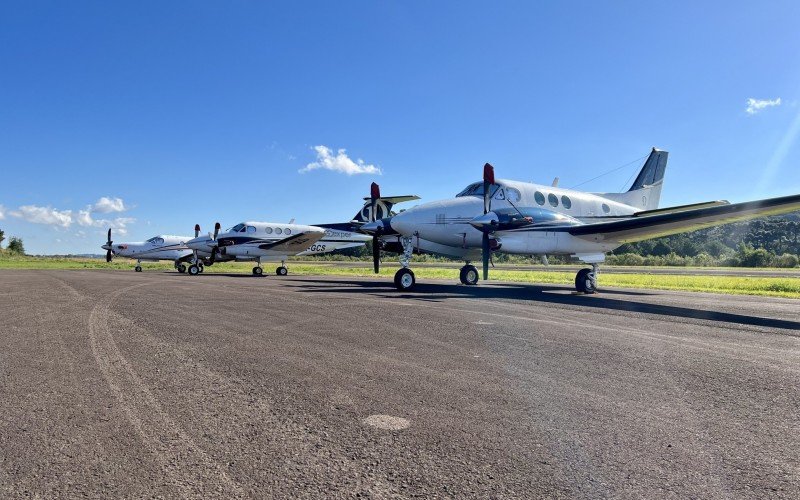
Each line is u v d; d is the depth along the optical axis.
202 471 2.39
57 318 7.65
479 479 2.33
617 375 4.36
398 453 2.62
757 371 4.55
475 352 5.29
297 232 29.36
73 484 2.24
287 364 4.67
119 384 3.92
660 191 19.92
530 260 61.53
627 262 66.31
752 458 2.59
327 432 2.92
